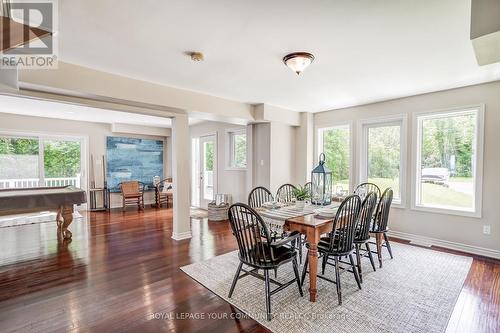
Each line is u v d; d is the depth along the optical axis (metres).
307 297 2.45
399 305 2.31
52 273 2.94
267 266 2.18
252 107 4.77
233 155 6.28
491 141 3.46
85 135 6.70
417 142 4.11
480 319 2.11
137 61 2.76
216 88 3.75
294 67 2.62
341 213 2.47
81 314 2.16
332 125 5.18
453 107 3.74
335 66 2.90
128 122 6.81
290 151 5.46
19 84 2.65
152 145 7.95
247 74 3.17
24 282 2.72
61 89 2.83
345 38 2.25
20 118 5.79
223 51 2.52
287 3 1.75
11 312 2.19
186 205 4.31
